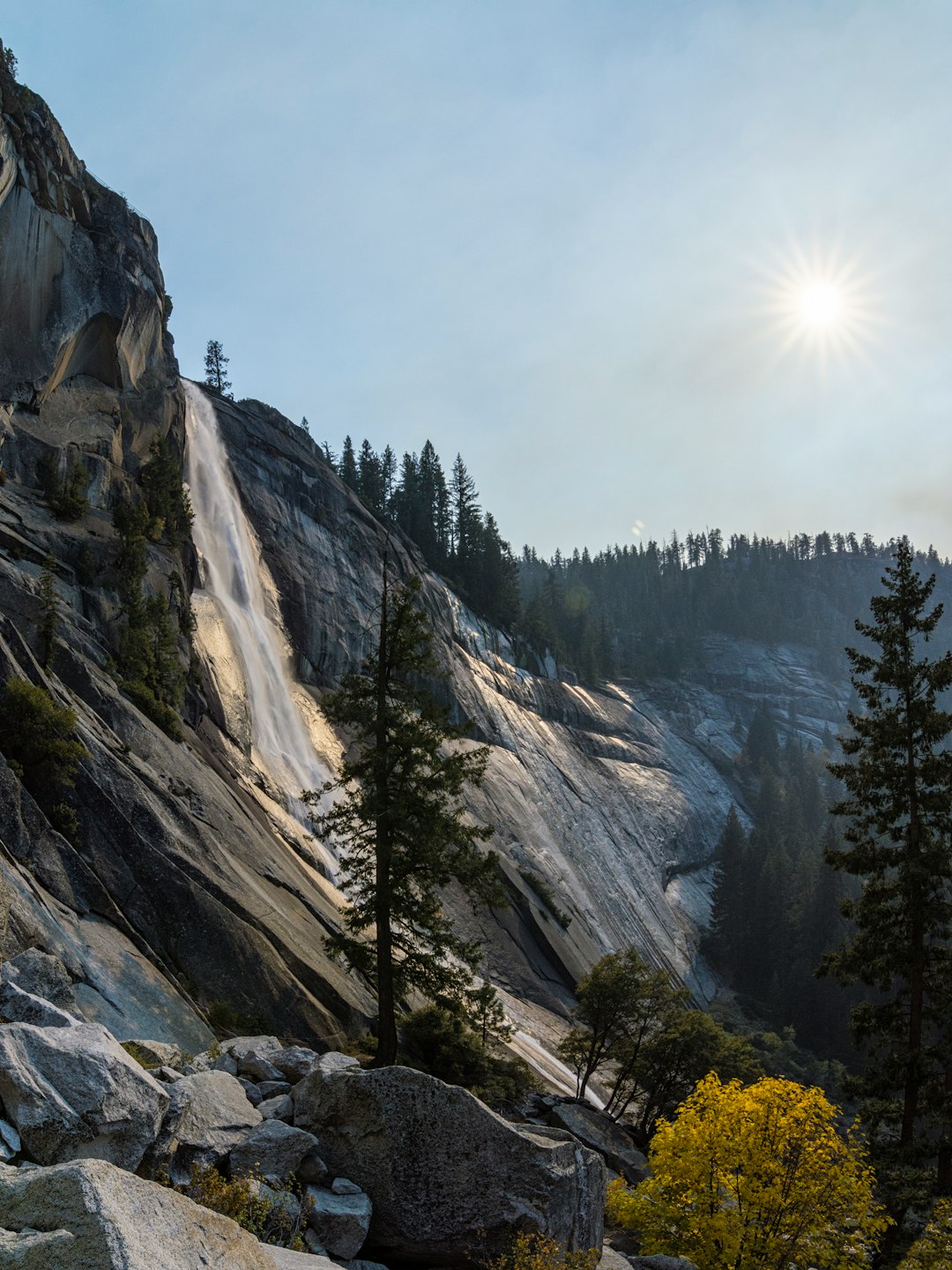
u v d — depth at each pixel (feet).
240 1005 92.22
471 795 261.65
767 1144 53.36
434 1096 39.91
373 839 85.40
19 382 139.54
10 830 81.56
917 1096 78.59
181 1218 22.38
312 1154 39.06
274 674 212.64
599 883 298.15
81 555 131.54
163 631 140.46
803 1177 52.65
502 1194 38.99
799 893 322.14
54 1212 20.34
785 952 309.01
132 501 157.48
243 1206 32.35
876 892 83.10
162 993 83.30
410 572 325.62
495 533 449.06
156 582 151.23
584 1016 127.54
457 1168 39.17
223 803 124.77
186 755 127.13
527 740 341.21
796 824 449.89
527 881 240.53
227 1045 54.54
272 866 121.80
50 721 91.15
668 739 501.15
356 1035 101.04
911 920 81.10
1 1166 22.58
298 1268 27.45
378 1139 39.32
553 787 328.90
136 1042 46.83
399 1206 38.50
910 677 83.87
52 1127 28.14
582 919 260.42
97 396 161.07
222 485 241.14
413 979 85.92
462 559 442.09
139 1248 20.18
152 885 93.45
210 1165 35.32
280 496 267.18
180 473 174.91
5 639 97.19
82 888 86.43
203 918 95.04
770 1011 295.28
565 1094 140.26
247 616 217.36
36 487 138.10
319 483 287.89
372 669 89.45
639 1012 125.08
